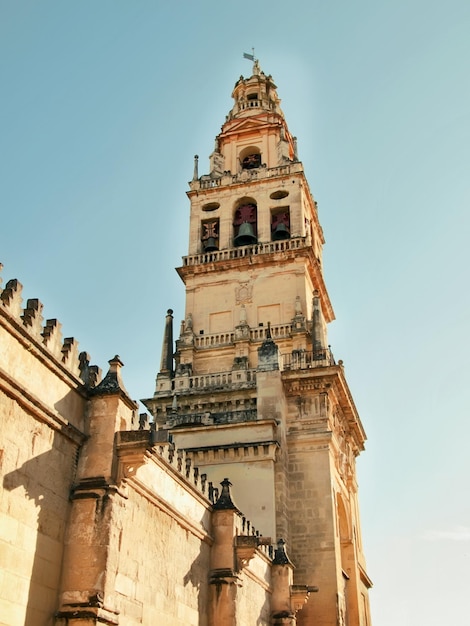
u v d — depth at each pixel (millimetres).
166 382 51250
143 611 21312
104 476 19781
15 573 16734
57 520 18828
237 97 73500
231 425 43406
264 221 59688
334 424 47188
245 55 76750
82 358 21641
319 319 52156
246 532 31406
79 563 18688
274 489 41031
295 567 40406
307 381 45656
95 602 17953
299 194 60219
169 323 56219
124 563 20406
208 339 54781
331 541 40656
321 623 38594
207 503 28328
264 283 56156
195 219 61781
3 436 16953
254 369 50219
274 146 65875
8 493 16891
